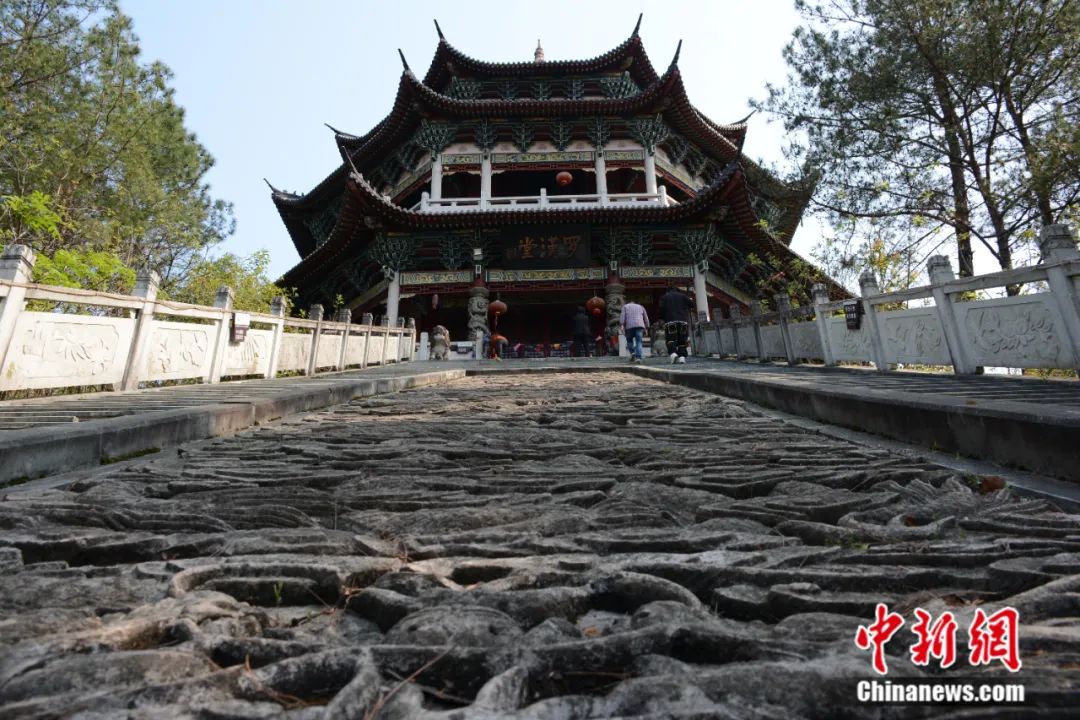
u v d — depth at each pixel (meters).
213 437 5.18
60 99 18.53
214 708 1.17
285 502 2.93
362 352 16.94
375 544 2.31
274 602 1.85
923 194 16.33
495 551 2.23
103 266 13.12
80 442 3.76
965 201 16.59
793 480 3.29
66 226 14.88
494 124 32.56
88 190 19.12
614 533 2.41
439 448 4.45
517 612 1.67
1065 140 12.95
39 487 3.23
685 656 1.47
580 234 26.88
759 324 14.55
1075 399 4.40
